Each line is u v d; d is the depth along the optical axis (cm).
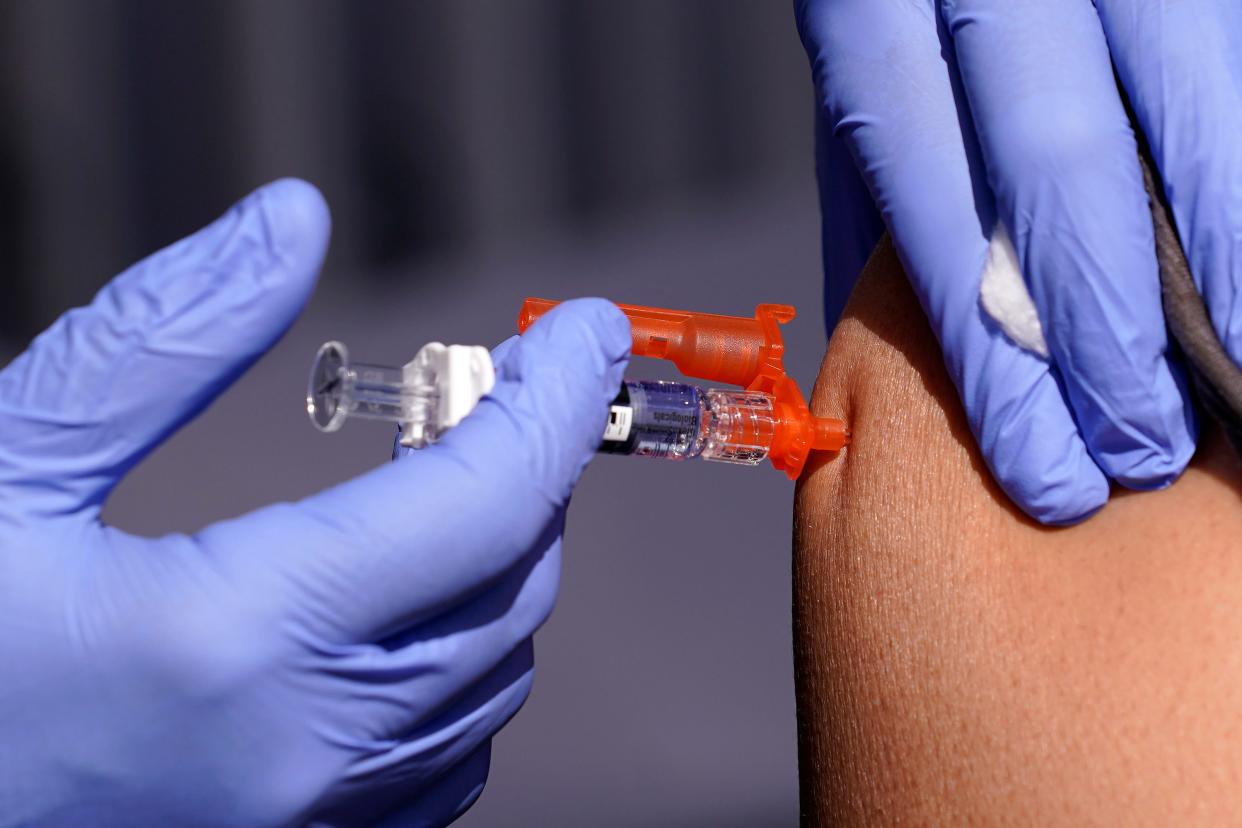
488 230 85
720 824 69
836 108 34
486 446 31
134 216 84
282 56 85
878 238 38
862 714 31
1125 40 31
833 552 32
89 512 30
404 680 31
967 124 33
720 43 86
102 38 84
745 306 84
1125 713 29
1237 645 28
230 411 79
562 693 73
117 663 30
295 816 31
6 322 82
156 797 30
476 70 86
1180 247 30
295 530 30
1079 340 30
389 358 81
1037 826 29
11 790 30
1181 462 30
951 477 31
